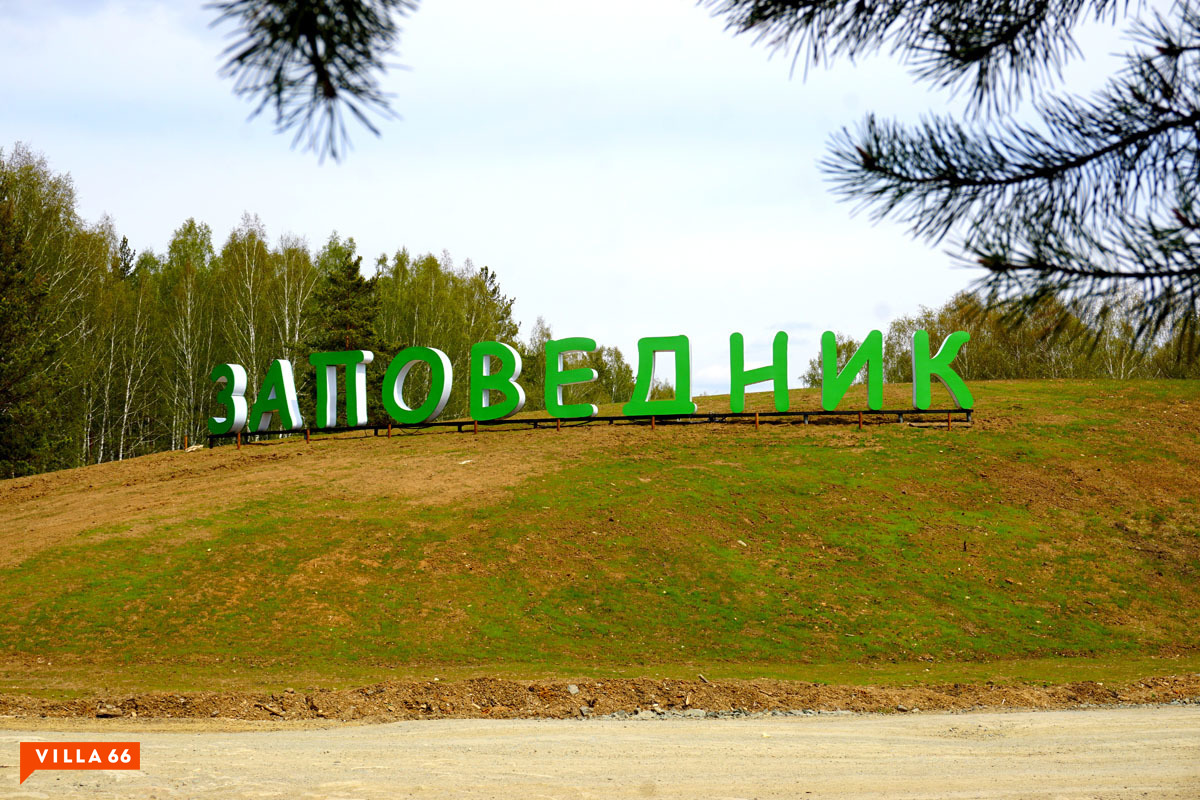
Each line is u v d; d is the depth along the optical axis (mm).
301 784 10539
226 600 24891
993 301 4570
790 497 34281
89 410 59219
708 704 17297
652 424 44281
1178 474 37469
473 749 12789
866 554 29609
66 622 23141
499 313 88625
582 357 94375
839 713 16906
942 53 5465
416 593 25938
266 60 3023
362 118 3070
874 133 4859
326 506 32625
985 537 31297
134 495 35625
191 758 11930
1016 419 44750
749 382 43500
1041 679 20234
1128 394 50281
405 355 44062
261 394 44875
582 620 24891
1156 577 28812
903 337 76125
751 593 26812
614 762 11961
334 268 72500
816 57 5449
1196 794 10453
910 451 39594
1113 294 4355
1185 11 4609
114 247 69750
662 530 30938
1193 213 4133
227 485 36094
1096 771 11594
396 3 3115
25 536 29719
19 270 52969
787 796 10289
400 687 17719
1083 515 33531
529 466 37906
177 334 64438
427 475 36812
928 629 24797
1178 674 20750
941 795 10398
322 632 23359
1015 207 4770
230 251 69188
